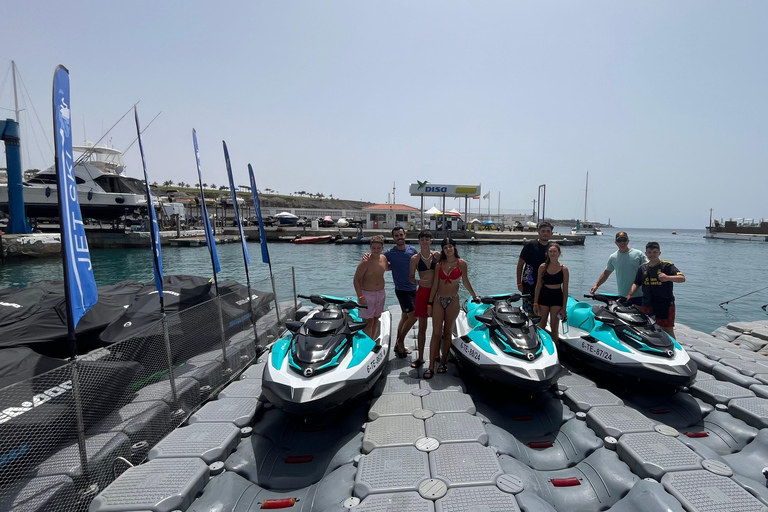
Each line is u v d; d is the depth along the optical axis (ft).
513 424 15.70
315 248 126.11
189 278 27.22
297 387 13.84
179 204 156.15
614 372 17.30
